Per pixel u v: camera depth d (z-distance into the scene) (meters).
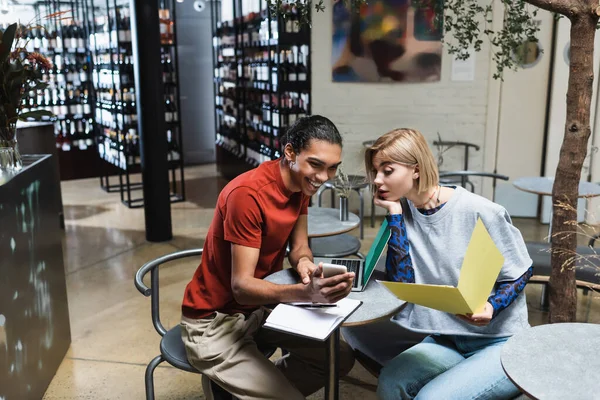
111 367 3.07
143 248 5.11
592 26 2.10
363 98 5.73
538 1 2.11
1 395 2.24
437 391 1.77
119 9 6.17
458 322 1.99
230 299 2.07
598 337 1.59
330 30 5.57
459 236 1.95
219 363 1.98
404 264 2.01
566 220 2.28
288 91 5.67
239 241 1.91
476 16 5.49
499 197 5.95
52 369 2.95
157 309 2.39
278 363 2.42
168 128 6.64
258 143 6.55
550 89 5.60
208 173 8.55
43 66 2.78
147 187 5.18
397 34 5.56
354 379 2.63
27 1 7.21
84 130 8.03
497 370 1.78
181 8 8.60
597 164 5.52
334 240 3.86
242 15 6.77
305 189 1.93
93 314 3.74
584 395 1.32
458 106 5.76
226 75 7.57
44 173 2.92
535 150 5.79
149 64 4.95
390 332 2.30
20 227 2.53
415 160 1.93
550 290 2.38
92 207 6.63
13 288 2.42
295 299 1.80
